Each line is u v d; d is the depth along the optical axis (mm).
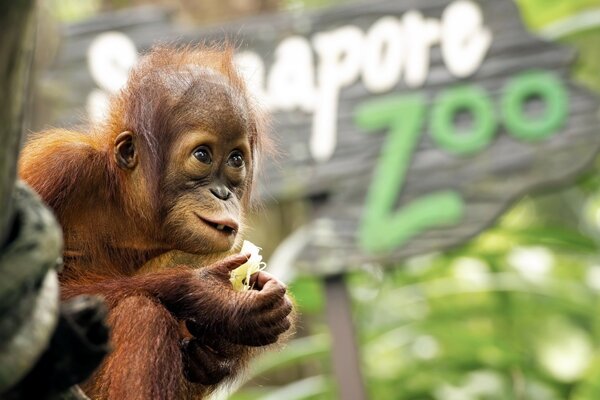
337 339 10992
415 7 11328
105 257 6410
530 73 11023
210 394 6164
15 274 2439
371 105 11305
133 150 6359
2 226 2453
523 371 12984
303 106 11438
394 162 11117
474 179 10953
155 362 5113
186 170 6148
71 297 5383
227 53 6738
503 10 11156
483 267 13422
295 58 11523
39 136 6852
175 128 6180
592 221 17984
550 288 12914
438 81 11219
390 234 11008
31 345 2430
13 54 2266
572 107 10875
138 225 6371
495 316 13367
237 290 5793
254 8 15000
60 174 6258
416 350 13508
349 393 10844
